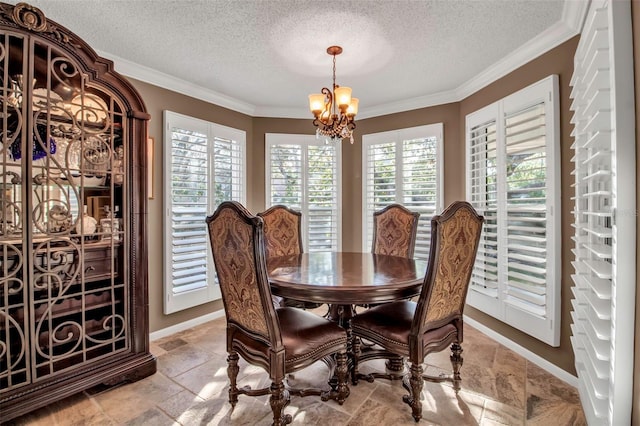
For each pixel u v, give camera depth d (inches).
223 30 88.6
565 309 87.7
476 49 98.4
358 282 74.8
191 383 86.9
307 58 104.7
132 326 90.0
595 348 58.4
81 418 72.2
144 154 92.6
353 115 97.7
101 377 81.4
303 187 162.6
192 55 103.0
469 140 126.6
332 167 166.4
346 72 115.9
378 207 157.0
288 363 65.6
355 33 90.0
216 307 140.6
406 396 76.3
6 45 68.2
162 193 120.6
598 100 56.7
